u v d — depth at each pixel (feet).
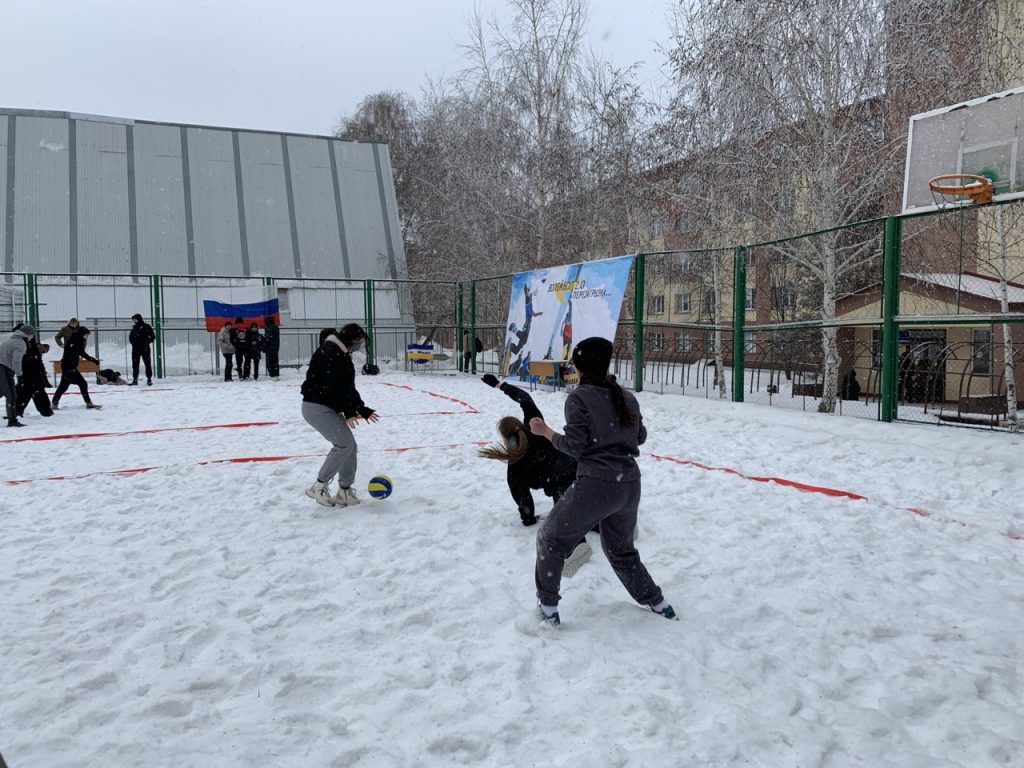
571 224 72.02
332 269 88.53
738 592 13.97
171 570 15.17
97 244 80.02
